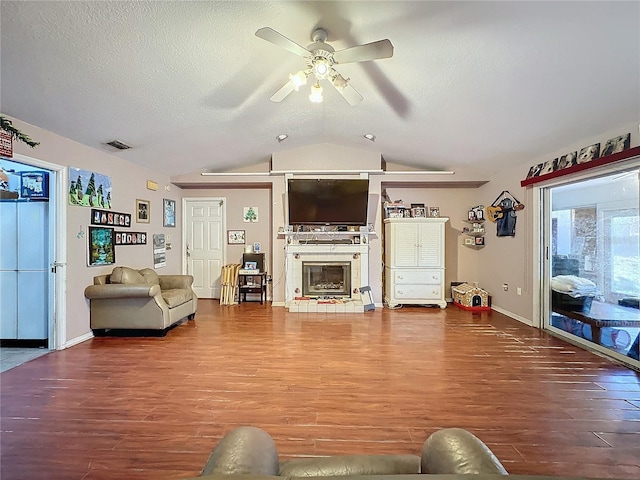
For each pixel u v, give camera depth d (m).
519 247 4.87
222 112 3.68
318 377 2.87
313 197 5.45
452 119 3.72
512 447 1.92
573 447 1.92
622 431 2.08
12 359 3.28
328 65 2.35
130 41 2.30
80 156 3.86
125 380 2.80
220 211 6.53
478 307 5.52
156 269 5.50
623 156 2.99
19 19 1.99
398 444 1.96
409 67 2.83
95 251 4.08
